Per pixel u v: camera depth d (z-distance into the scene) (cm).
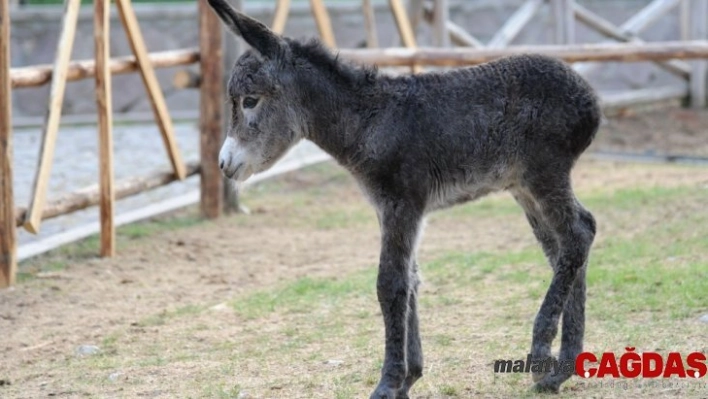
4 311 945
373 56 1349
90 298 987
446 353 759
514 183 677
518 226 1181
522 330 802
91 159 1576
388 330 636
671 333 755
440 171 652
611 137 1702
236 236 1219
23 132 1812
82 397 714
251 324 881
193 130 1819
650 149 1617
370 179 652
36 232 1006
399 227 642
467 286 942
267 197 1414
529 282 927
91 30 1920
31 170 1491
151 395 705
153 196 1411
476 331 809
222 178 1307
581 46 1400
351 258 1099
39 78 1047
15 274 1025
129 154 1619
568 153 663
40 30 1928
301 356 780
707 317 775
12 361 819
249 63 661
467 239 1145
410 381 659
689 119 1823
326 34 1412
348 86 659
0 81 973
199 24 1263
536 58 672
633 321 794
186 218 1298
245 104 663
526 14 1769
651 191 1265
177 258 1127
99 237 1187
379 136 646
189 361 787
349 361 757
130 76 1958
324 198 1414
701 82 1917
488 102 656
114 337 866
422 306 891
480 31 2059
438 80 663
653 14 1842
